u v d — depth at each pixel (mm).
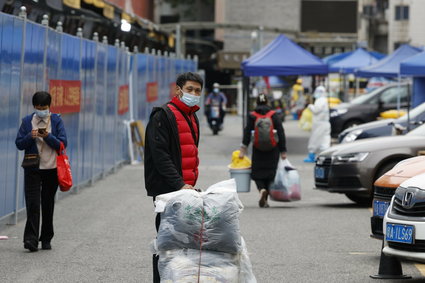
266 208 18250
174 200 8180
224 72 70375
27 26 15719
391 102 38625
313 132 29188
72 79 19594
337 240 13961
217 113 45188
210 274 8117
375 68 37438
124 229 15070
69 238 14070
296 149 34969
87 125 21516
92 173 22328
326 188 18656
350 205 18766
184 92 9023
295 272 11367
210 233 8148
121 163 27516
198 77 9078
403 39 91375
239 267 8336
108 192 20734
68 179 12578
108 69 24453
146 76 31516
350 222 16000
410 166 11688
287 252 12859
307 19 78562
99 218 16406
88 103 21562
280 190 18250
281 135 18250
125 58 27656
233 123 57062
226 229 8164
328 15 78812
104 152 24062
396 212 10234
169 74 38406
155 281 8945
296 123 56000
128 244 13531
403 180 11297
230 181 8414
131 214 16953
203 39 70500
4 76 14453
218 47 70375
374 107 38469
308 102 48688
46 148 12672
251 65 32312
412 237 9898
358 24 79875
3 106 14477
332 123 38562
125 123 28062
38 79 16594
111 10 27578
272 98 54844
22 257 12359
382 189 11555
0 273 11227
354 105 38719
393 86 38906
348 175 17875
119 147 26938
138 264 11898
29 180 12711
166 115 8945
